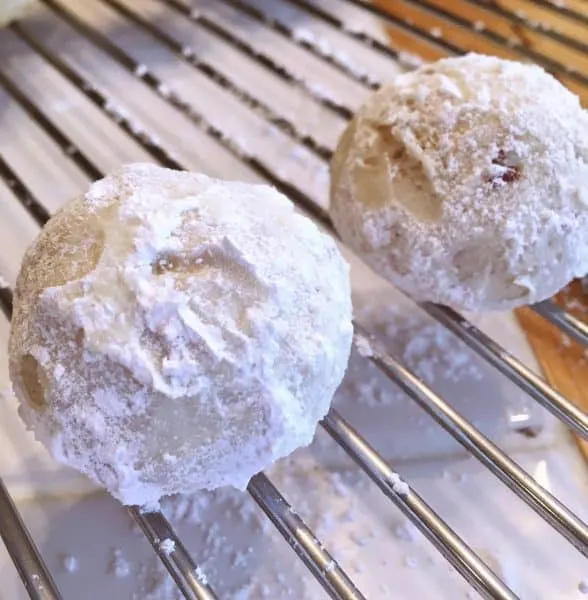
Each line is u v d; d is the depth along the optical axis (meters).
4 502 0.14
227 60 0.23
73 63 0.23
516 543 0.15
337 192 0.16
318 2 0.25
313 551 0.14
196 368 0.13
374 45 0.22
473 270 0.15
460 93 0.16
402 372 0.16
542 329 0.18
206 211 0.14
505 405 0.17
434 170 0.15
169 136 0.21
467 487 0.16
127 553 0.15
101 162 0.20
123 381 0.13
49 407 0.13
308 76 0.23
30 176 0.20
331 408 0.15
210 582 0.15
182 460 0.13
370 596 0.15
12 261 0.18
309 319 0.13
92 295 0.13
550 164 0.15
